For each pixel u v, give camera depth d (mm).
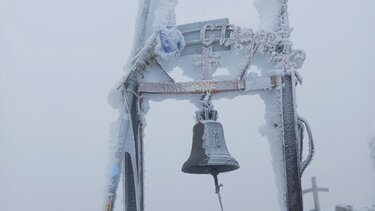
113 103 4883
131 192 4879
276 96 4918
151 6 5102
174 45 4879
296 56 4879
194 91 4949
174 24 5055
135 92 4977
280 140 4863
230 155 4781
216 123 4840
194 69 5082
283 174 4770
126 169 4926
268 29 5004
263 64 5004
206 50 5020
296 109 4816
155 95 5109
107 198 4480
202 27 4996
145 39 5047
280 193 4770
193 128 4914
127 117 4793
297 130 4785
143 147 5059
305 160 4809
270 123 4934
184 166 4824
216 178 4840
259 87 4914
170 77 4992
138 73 5004
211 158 4609
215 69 5074
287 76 4891
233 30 4965
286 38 4895
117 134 4734
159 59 4988
